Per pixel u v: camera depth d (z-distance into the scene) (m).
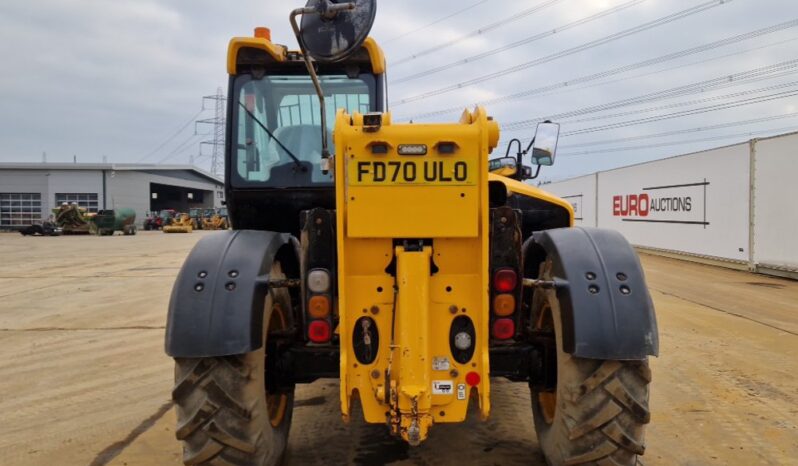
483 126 2.66
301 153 4.03
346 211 2.69
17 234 41.44
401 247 2.68
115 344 6.92
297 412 4.36
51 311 9.13
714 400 4.59
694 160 14.55
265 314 2.80
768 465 3.49
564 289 2.70
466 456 3.58
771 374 5.26
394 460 3.54
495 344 3.06
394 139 2.65
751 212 12.39
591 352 2.56
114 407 4.71
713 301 8.96
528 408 4.36
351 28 2.69
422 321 2.64
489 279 2.80
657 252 16.50
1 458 3.74
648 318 2.61
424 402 2.63
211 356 2.62
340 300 2.70
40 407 4.73
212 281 2.72
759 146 12.12
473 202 2.67
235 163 4.01
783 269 11.54
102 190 50.28
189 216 48.75
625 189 18.66
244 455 2.72
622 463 2.70
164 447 3.88
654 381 5.06
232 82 4.01
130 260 18.16
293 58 3.96
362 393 2.75
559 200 4.60
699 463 3.51
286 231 4.12
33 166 49.09
